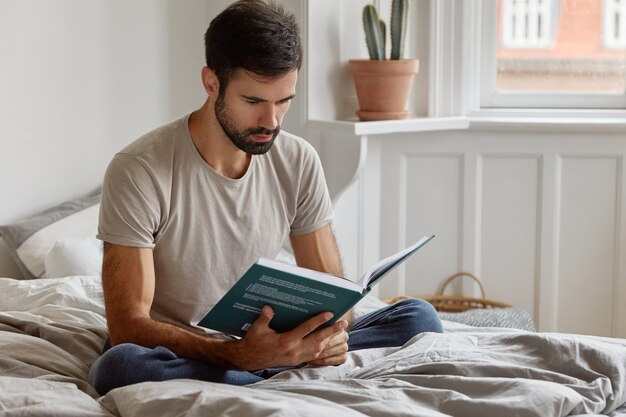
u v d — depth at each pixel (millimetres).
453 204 3869
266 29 2004
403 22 3508
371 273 1927
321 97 3625
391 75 3502
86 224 3230
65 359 2193
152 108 3650
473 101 3910
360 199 3666
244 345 1925
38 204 3395
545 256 3854
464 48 3814
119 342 2053
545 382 1765
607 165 3791
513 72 3973
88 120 3484
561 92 3947
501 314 3398
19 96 3307
